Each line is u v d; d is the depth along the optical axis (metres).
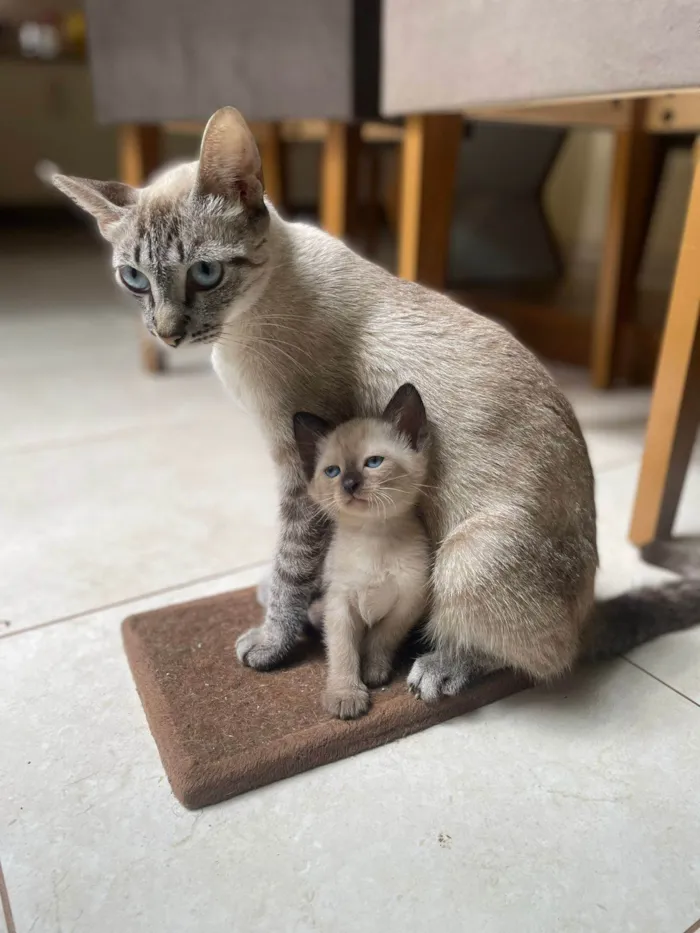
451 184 1.52
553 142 2.79
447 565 0.89
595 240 3.29
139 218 0.87
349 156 1.75
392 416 0.86
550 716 0.92
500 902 0.69
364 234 3.46
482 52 1.21
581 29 1.06
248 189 0.88
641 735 0.89
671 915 0.69
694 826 0.77
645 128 1.89
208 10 1.64
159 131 2.06
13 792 0.80
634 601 1.07
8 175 4.51
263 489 1.52
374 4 1.40
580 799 0.80
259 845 0.75
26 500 1.46
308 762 0.83
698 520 1.37
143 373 2.30
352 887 0.71
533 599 0.88
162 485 1.53
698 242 1.09
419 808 0.79
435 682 0.91
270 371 0.93
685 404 1.18
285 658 0.98
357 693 0.89
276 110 1.58
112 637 1.06
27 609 1.12
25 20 4.41
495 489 0.89
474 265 2.96
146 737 0.88
